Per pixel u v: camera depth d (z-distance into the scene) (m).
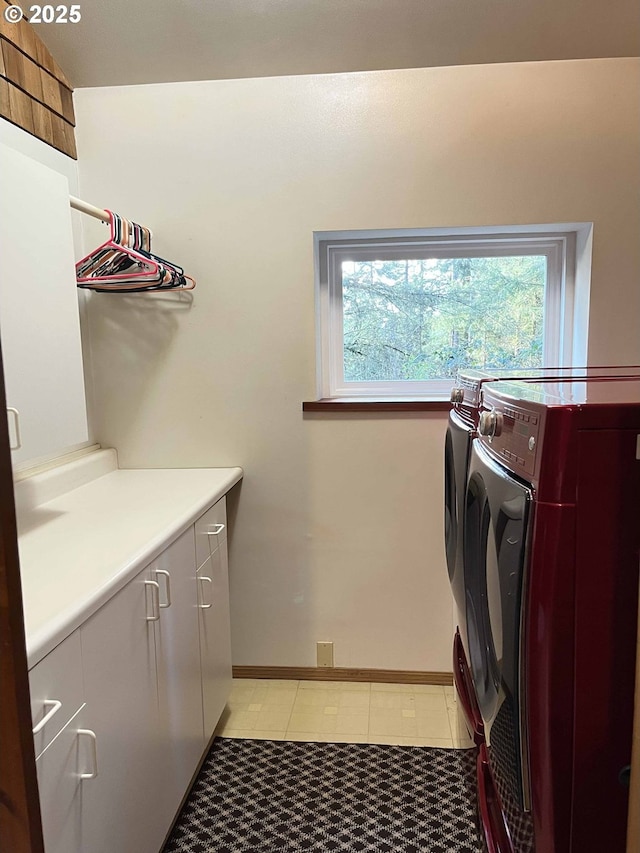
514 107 1.94
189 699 1.62
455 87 1.95
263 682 2.30
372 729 2.00
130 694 1.25
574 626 0.81
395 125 1.98
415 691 2.22
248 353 2.15
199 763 1.74
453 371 2.29
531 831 0.89
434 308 2.27
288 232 2.07
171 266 1.97
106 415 2.21
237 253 2.10
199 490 1.86
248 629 2.30
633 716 0.80
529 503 0.83
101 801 1.12
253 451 2.20
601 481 0.79
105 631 1.14
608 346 2.01
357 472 2.18
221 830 1.58
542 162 1.95
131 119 2.07
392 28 1.77
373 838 1.55
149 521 1.53
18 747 0.61
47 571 1.18
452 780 1.75
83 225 2.11
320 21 1.75
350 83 1.98
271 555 2.26
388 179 2.01
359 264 2.27
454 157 1.97
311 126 2.01
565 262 2.14
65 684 0.98
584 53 1.87
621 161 1.93
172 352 2.17
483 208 1.98
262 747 1.92
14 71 1.69
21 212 1.33
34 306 1.38
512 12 1.71
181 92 2.04
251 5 1.68
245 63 1.93
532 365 2.25
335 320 2.29
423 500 2.17
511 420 0.96
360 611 2.25
